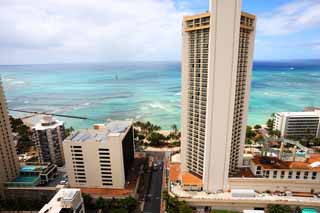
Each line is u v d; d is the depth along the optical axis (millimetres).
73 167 94062
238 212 80062
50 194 90438
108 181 94000
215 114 77250
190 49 82188
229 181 83938
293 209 78062
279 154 94812
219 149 80375
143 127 177250
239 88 84562
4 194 91312
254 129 180625
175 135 160875
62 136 121312
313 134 152500
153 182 104625
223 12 69188
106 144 89312
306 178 83688
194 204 81000
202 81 79875
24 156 134000
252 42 82188
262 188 83812
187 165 96062
